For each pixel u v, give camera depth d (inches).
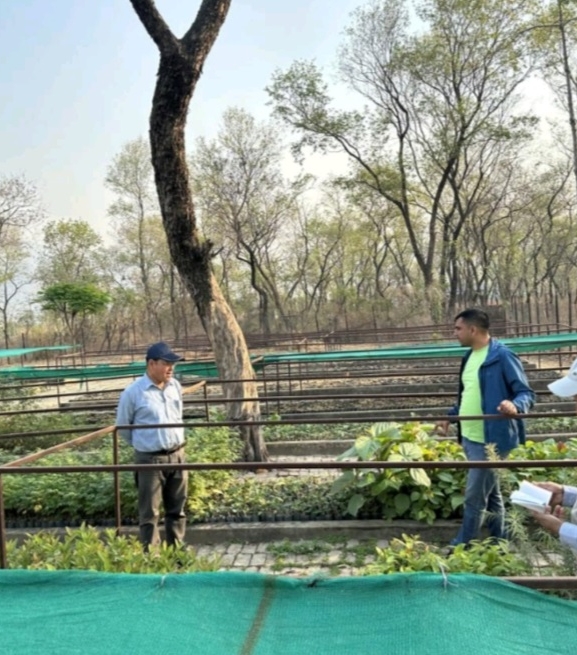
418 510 227.1
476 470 187.3
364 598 74.0
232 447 314.7
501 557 146.1
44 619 72.7
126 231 1878.7
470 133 1232.8
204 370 561.9
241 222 1585.9
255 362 536.1
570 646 66.2
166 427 201.2
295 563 207.8
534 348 553.3
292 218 1710.1
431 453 235.8
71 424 464.8
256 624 71.1
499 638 67.3
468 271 1578.5
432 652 65.4
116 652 67.1
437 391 530.3
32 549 153.3
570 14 1032.8
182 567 148.5
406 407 467.2
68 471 141.4
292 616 72.4
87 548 146.3
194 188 1539.1
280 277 1862.7
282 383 616.4
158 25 292.0
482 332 194.7
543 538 150.5
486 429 189.2
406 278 1822.1
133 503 247.3
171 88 296.8
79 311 1327.5
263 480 284.4
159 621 71.7
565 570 136.9
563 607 71.6
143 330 1792.6
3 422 456.1
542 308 1695.4
